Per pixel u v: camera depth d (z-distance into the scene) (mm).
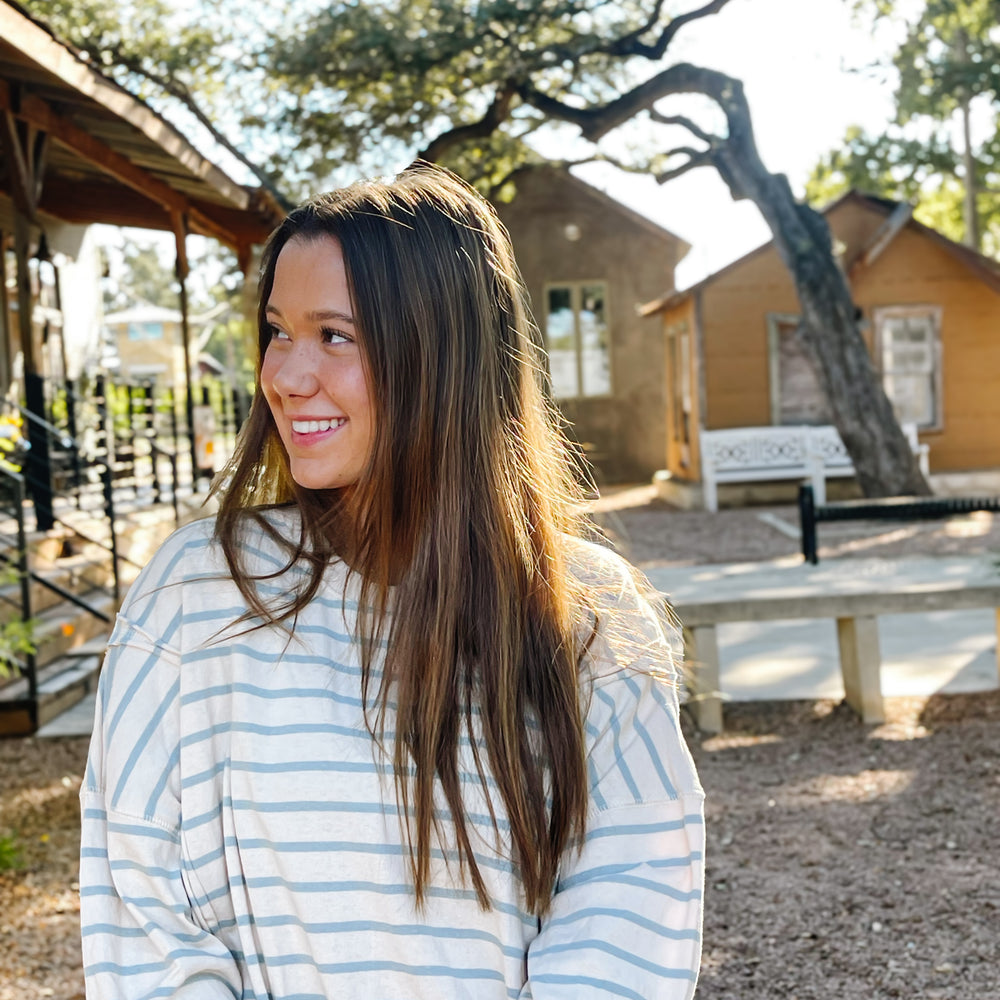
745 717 5621
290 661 1097
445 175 1192
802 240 13789
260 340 1209
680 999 1100
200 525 1178
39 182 7543
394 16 12781
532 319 1258
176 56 13625
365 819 1067
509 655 1108
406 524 1125
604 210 21719
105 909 1081
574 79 13906
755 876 3658
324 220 1113
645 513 15828
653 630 1207
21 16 5289
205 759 1092
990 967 2986
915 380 16906
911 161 27344
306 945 1077
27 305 7609
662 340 21875
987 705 5566
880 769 4691
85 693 6105
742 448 16109
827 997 2896
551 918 1109
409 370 1106
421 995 1075
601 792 1144
